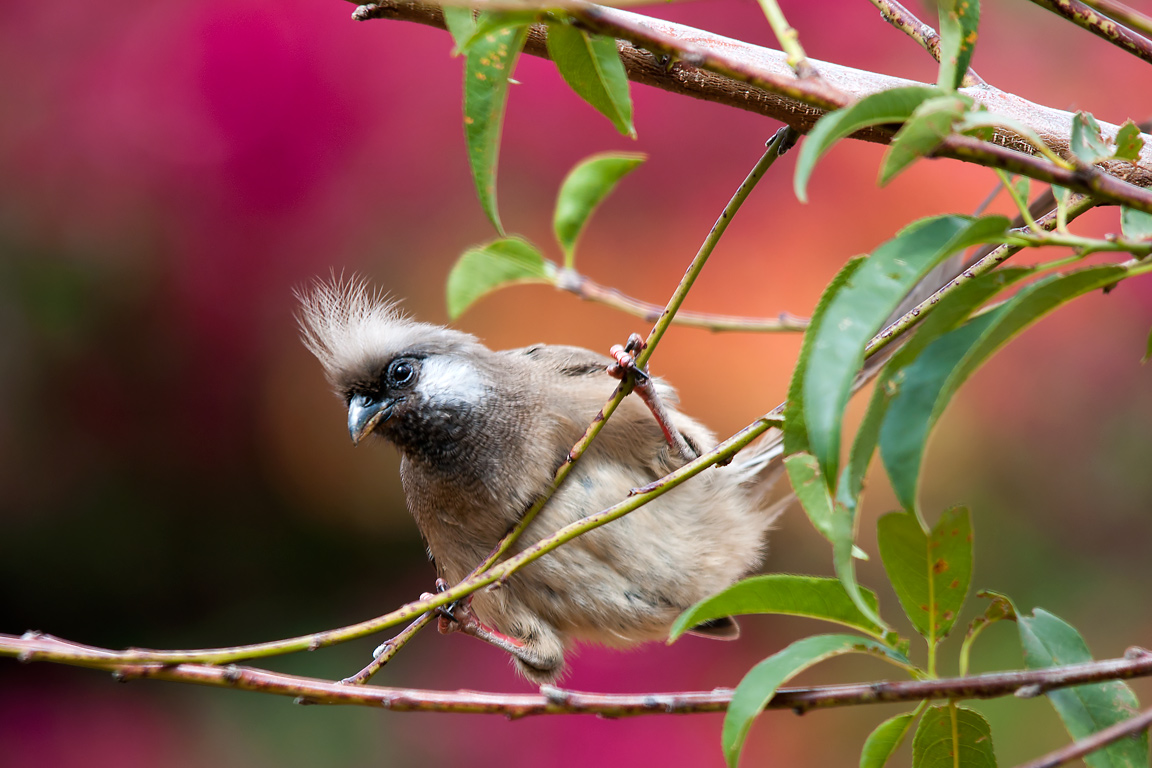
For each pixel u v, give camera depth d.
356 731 11.49
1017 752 10.46
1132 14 3.69
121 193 10.52
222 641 12.64
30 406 11.62
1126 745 3.82
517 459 6.99
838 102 3.20
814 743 10.83
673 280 10.45
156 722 11.55
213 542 12.80
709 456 4.61
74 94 10.20
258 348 11.52
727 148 10.20
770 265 10.30
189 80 10.21
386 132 10.49
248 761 11.37
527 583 7.17
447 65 10.36
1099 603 11.05
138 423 11.92
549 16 3.36
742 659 10.79
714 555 7.25
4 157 10.27
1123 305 10.83
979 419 11.27
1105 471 11.16
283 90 10.29
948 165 10.02
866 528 11.55
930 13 4.27
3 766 11.16
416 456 7.30
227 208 10.69
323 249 10.90
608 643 7.48
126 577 12.70
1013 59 9.95
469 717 11.17
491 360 7.37
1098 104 9.80
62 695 11.66
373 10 4.35
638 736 10.52
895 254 3.22
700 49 3.24
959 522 3.93
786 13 9.71
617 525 6.92
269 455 12.31
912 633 11.31
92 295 11.11
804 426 3.50
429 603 4.51
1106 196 3.11
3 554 12.38
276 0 10.16
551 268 4.00
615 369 6.41
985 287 3.34
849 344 3.12
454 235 10.73
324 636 4.34
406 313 10.16
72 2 10.12
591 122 10.12
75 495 12.20
